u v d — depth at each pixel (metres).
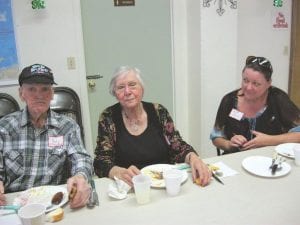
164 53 3.42
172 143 1.87
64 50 2.94
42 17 2.81
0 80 2.80
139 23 3.26
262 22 3.71
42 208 1.14
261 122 2.09
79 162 1.61
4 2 2.68
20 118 1.67
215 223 1.13
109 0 3.11
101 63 3.21
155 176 1.52
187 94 3.60
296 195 1.31
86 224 1.16
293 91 4.06
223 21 3.23
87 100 3.13
